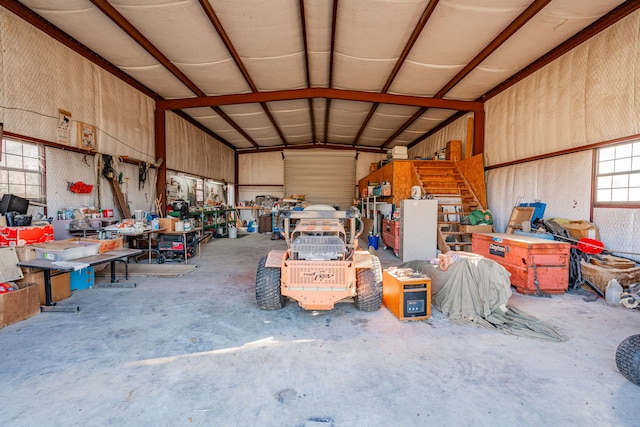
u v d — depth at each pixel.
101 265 4.95
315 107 8.42
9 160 3.89
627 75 3.89
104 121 5.44
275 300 3.19
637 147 3.88
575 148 4.66
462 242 6.28
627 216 3.98
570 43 4.65
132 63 5.49
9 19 3.81
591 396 1.82
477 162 7.08
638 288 3.47
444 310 3.16
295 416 1.64
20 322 2.89
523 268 3.88
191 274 4.89
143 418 1.62
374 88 6.82
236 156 13.15
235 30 4.62
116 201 5.68
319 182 12.72
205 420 1.61
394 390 1.87
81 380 1.95
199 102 7.08
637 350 1.91
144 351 2.35
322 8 4.19
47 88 4.33
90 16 4.13
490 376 2.03
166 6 4.00
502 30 4.49
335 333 2.70
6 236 3.34
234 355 2.30
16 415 1.62
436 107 7.18
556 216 5.07
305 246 3.05
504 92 6.34
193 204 9.36
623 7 3.85
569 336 2.65
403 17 4.22
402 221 6.06
